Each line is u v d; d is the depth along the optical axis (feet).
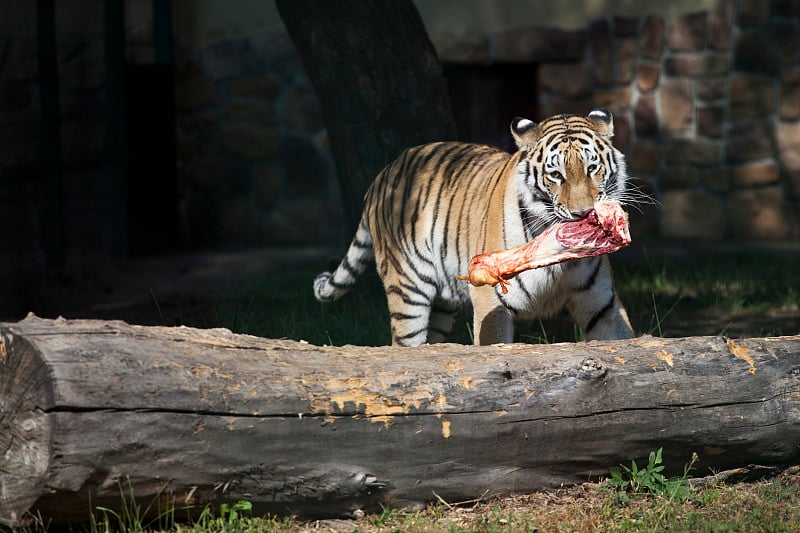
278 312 39.60
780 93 65.67
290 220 68.59
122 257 61.87
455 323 38.04
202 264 59.82
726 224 66.85
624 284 47.96
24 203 55.11
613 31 66.85
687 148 66.95
